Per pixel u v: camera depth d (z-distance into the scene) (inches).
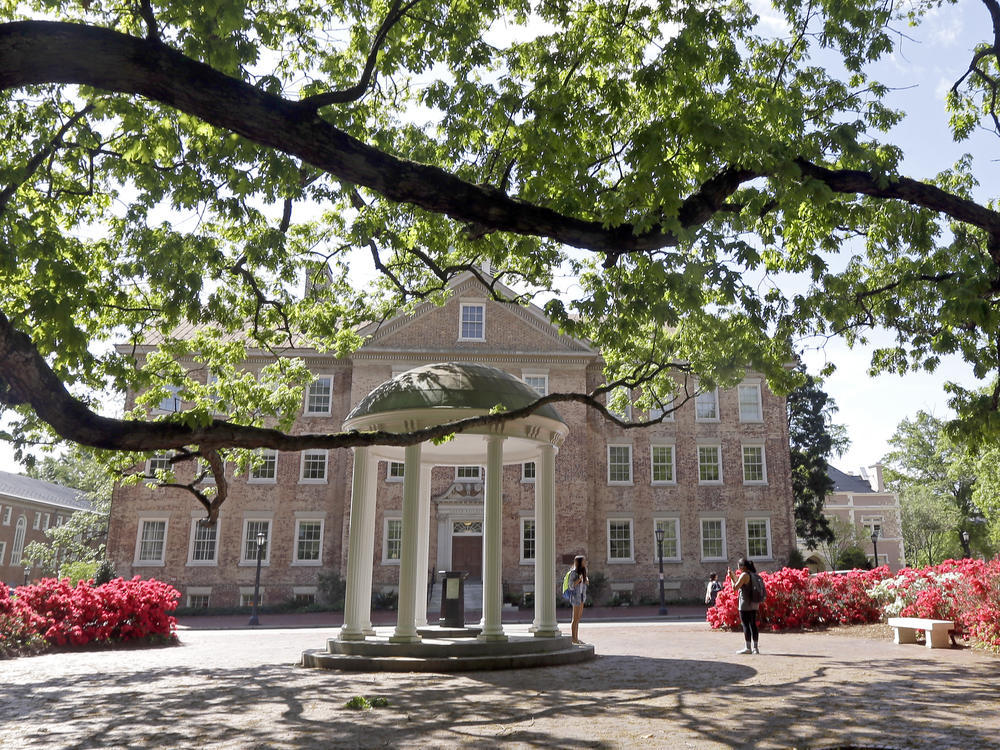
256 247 468.8
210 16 297.0
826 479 1877.5
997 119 433.4
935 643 588.7
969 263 432.1
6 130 420.8
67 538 1881.2
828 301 463.8
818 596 810.2
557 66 315.9
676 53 285.9
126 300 474.3
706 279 295.9
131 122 382.0
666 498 1535.4
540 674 475.8
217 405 643.5
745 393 1599.4
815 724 294.0
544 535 593.3
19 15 388.5
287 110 208.1
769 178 290.0
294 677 474.6
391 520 1439.5
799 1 374.9
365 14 412.2
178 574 1432.1
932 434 2209.6
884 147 386.3
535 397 585.9
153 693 411.8
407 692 402.0
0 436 479.8
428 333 1531.7
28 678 484.4
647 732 285.4
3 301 376.8
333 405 1520.7
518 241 450.6
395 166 222.8
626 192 248.5
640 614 1267.2
